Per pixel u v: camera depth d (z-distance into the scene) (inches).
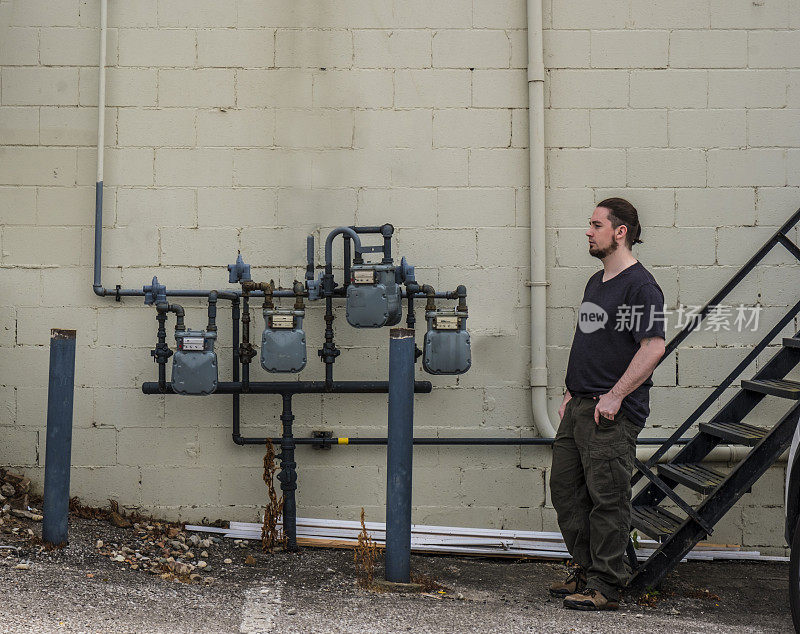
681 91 199.2
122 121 196.2
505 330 199.0
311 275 192.1
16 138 195.8
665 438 200.4
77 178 196.2
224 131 197.0
